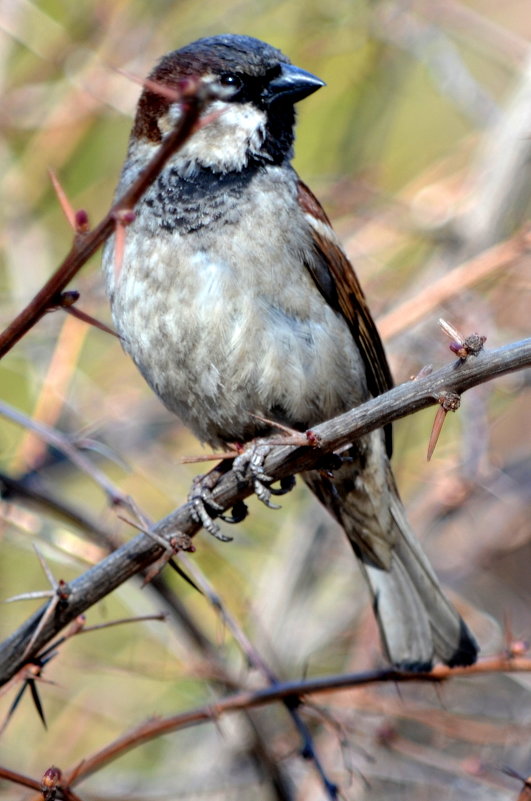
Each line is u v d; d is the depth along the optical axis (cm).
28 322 415
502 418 1121
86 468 705
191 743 954
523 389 1023
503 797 791
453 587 1022
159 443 1100
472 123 1171
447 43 1123
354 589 1023
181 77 757
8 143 1149
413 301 863
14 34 1115
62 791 527
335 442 546
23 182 1133
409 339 981
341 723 739
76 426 1044
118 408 1055
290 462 610
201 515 641
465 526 1052
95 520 764
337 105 1197
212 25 1188
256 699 651
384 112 1180
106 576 562
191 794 838
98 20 1150
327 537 1003
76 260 402
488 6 1277
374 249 1068
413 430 1108
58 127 1138
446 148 1196
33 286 1089
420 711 814
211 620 964
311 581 991
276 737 866
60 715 962
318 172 1186
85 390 1062
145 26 1168
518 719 878
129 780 908
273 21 1209
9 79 1176
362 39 1173
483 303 961
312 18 1170
